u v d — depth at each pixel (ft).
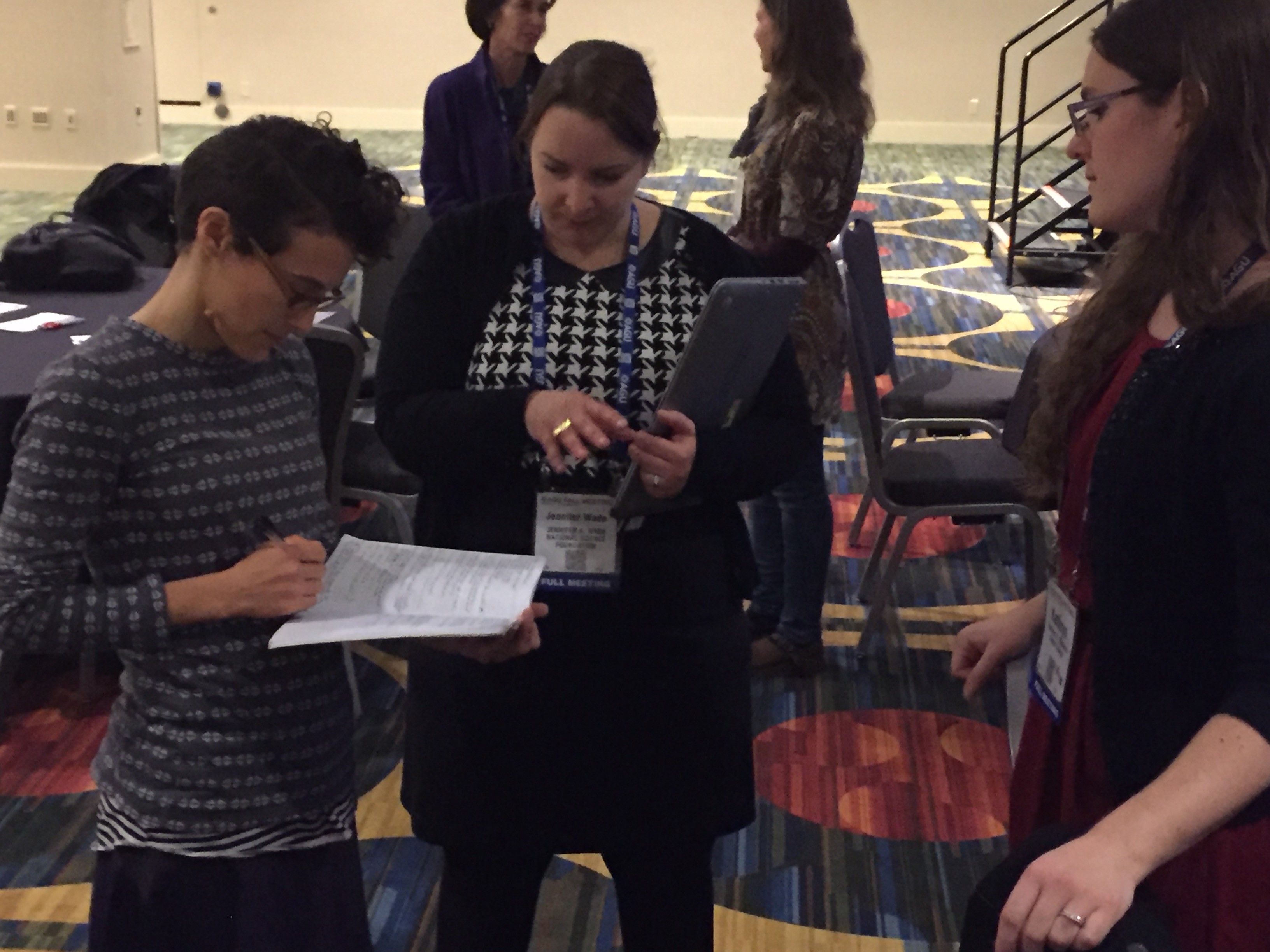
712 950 5.82
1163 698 3.90
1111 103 3.88
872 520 14.11
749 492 5.22
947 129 41.14
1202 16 3.67
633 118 4.76
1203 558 3.74
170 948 4.61
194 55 40.88
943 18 39.99
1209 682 3.81
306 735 4.66
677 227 5.36
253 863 4.61
